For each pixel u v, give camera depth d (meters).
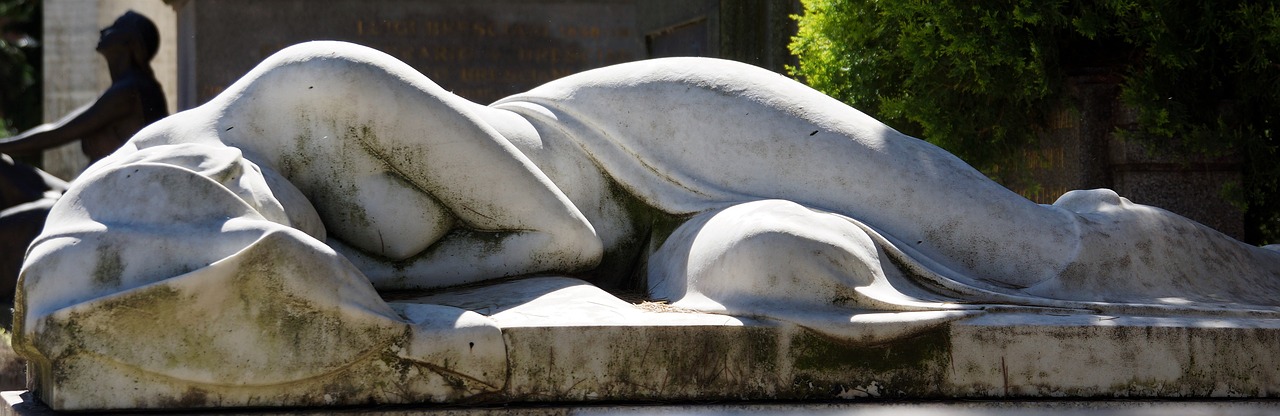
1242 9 9.41
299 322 5.11
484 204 6.26
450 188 6.21
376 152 6.15
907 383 5.52
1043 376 5.58
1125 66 10.14
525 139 6.65
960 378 5.55
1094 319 5.68
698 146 6.59
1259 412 5.62
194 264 5.06
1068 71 10.20
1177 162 9.92
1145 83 9.73
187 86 19.20
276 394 5.14
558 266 6.36
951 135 10.29
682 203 6.52
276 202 5.57
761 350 5.47
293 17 18.81
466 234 6.37
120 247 5.09
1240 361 5.71
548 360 5.32
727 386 5.43
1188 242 6.34
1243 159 9.99
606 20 20.20
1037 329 5.59
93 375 5.03
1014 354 5.57
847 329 5.47
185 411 5.09
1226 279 6.32
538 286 6.05
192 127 6.08
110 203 5.27
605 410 5.32
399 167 6.17
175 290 4.98
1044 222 6.22
